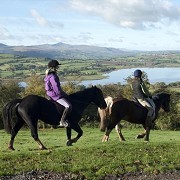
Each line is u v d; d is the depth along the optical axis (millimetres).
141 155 13102
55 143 19922
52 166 11633
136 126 44875
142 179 11203
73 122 13984
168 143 15102
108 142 15305
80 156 12758
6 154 12664
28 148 14703
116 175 11352
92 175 11188
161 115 47500
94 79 178250
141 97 16266
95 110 48656
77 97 14500
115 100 15867
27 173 11242
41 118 13359
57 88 13438
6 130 13430
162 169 11867
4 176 10992
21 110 13039
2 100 56094
